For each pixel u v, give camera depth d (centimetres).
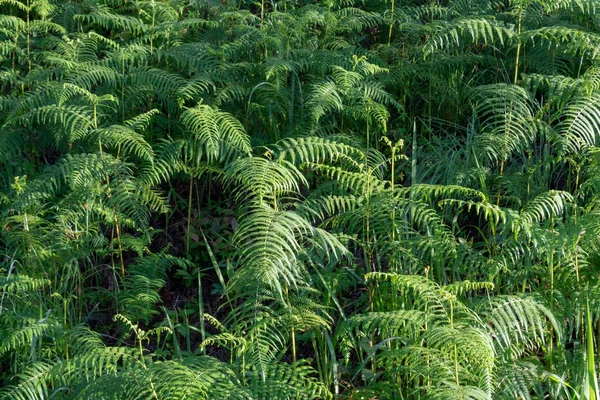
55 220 494
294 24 575
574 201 430
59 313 438
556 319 378
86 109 509
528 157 515
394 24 631
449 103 568
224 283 458
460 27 496
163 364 325
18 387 349
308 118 531
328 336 393
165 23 577
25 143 546
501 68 586
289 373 351
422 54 569
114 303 465
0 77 546
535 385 369
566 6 531
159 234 515
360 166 418
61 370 346
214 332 456
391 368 365
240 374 363
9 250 479
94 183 447
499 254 404
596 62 502
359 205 420
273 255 331
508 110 479
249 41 569
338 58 546
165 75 536
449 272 444
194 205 536
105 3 650
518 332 380
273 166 380
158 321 462
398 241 404
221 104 551
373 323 355
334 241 367
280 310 385
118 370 390
